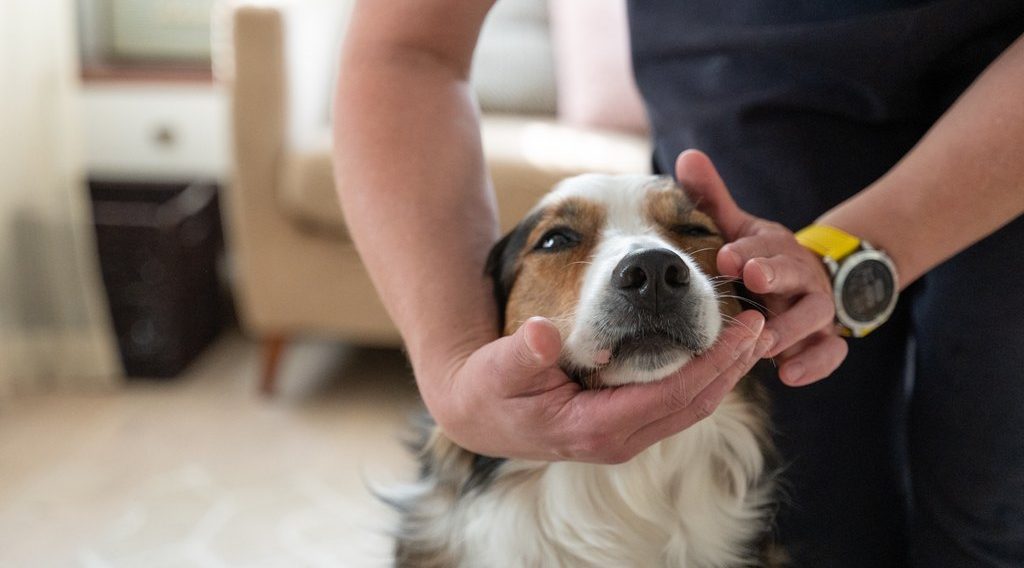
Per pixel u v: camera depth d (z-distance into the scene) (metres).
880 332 1.14
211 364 2.87
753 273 0.79
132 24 3.32
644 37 1.24
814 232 0.92
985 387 1.02
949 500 1.07
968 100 0.91
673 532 1.06
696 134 1.20
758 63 1.15
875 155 1.13
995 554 1.06
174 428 2.44
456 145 0.98
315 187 2.40
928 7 1.02
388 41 1.00
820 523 1.19
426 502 1.11
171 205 2.90
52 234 2.58
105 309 2.67
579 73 2.75
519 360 0.71
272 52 2.41
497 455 0.85
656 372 0.88
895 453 1.19
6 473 2.19
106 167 3.22
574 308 0.94
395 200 0.93
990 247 0.99
